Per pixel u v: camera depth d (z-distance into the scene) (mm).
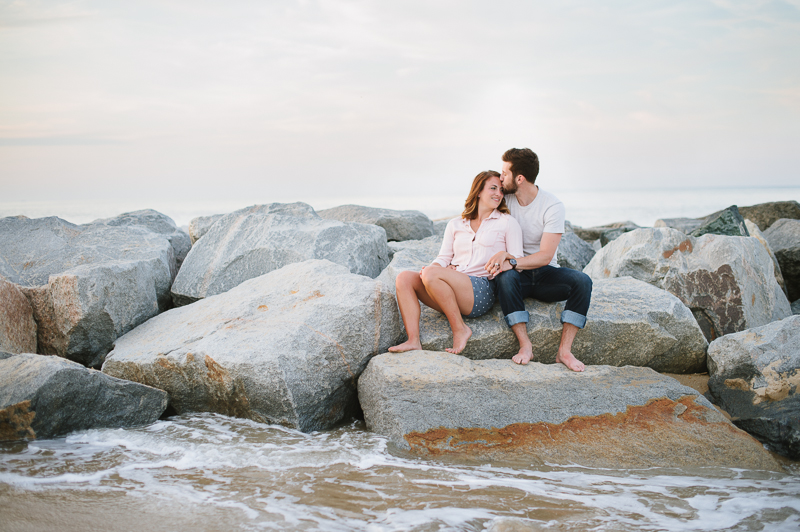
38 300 4852
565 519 2703
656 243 6074
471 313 4332
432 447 3535
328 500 2832
